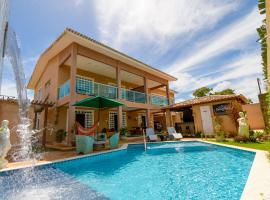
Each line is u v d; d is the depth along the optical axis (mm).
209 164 6508
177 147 10438
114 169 6336
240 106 14047
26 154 7570
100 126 14547
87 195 3969
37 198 3840
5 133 5496
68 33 9742
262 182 3326
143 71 16094
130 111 18047
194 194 3857
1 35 1599
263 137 9742
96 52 11922
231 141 10203
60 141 10648
